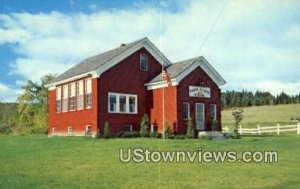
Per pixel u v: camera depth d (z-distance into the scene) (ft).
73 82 132.87
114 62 122.93
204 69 125.49
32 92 230.07
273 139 106.52
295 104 349.00
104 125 119.75
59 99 141.18
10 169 58.75
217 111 127.34
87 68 127.75
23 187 47.14
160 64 133.18
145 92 129.29
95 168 59.11
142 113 127.95
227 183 50.21
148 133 117.91
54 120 143.84
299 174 56.13
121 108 124.16
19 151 80.74
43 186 47.50
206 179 52.08
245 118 286.46
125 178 52.03
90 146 86.02
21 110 228.84
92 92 121.49
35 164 63.05
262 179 52.70
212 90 126.93
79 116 128.06
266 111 319.47
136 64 127.85
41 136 136.77
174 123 118.93
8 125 231.09
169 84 116.26
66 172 56.08
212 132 114.93
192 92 122.42
